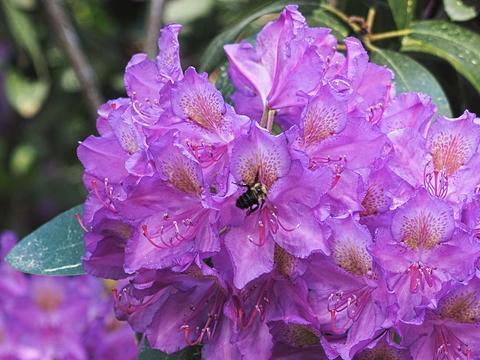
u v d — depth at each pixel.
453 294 0.81
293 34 0.85
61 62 1.68
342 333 0.82
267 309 0.83
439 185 0.83
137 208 0.82
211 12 1.61
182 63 1.58
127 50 1.68
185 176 0.81
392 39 0.99
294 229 0.80
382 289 0.80
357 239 0.80
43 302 1.22
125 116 0.83
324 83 0.82
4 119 1.91
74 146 1.86
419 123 0.84
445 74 1.04
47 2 1.25
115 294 0.86
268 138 0.80
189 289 0.84
